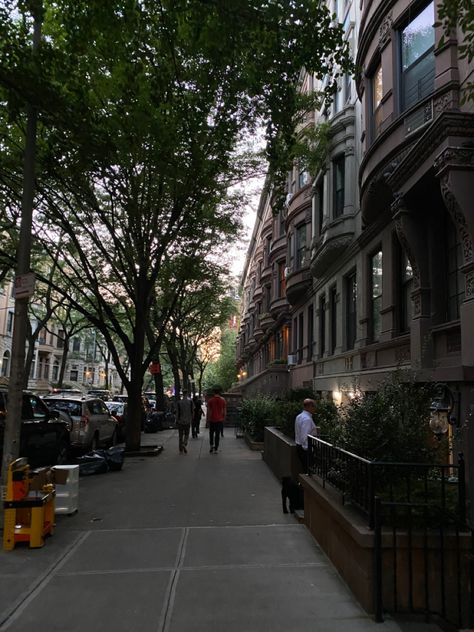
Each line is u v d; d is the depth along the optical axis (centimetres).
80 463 1184
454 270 936
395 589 423
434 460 511
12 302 4831
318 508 620
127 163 1239
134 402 1587
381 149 1097
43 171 1271
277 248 3309
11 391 785
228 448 1750
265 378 2959
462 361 795
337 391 1662
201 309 3388
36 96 863
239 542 631
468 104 839
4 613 435
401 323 1185
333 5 1930
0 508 747
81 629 405
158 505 852
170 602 453
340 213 1652
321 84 2036
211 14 760
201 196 1359
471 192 788
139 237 1511
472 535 425
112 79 1086
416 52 1050
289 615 425
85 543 634
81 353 7062
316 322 2122
